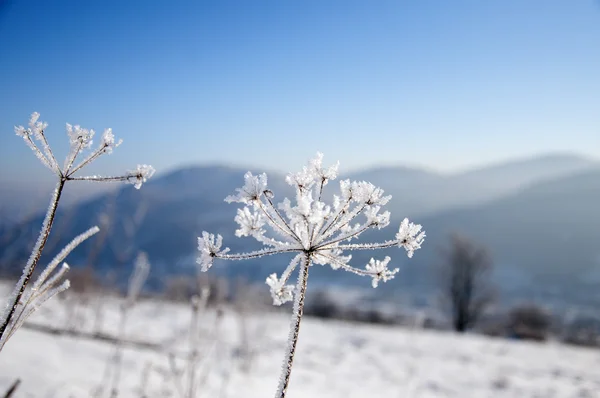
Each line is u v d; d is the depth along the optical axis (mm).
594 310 41469
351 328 14156
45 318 5969
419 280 47562
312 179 1652
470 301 25531
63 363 4309
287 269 1645
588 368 10375
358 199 1640
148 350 6016
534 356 11594
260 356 8039
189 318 10141
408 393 7270
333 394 6586
